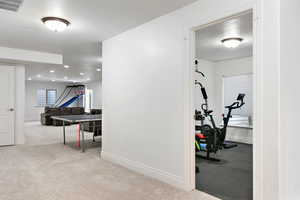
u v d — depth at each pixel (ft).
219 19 7.73
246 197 8.31
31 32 12.21
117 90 12.91
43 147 17.52
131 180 10.05
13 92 18.49
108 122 13.70
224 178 10.41
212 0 7.88
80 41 14.19
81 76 34.09
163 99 9.87
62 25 10.34
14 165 12.41
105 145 13.93
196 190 8.92
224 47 15.62
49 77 35.63
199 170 11.69
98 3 8.66
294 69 6.73
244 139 19.36
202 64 20.51
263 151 6.44
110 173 11.05
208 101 21.07
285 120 6.28
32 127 30.91
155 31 10.30
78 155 14.83
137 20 10.51
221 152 15.88
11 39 13.61
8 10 9.23
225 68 20.80
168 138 9.61
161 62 9.98
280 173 6.13
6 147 17.49
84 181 9.93
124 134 12.30
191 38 8.84
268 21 6.35
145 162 10.83
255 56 6.63
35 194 8.54
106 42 13.85
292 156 6.59
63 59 20.12
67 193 8.64
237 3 7.14
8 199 8.11
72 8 9.12
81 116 19.48
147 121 10.74
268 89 6.34
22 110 19.06
